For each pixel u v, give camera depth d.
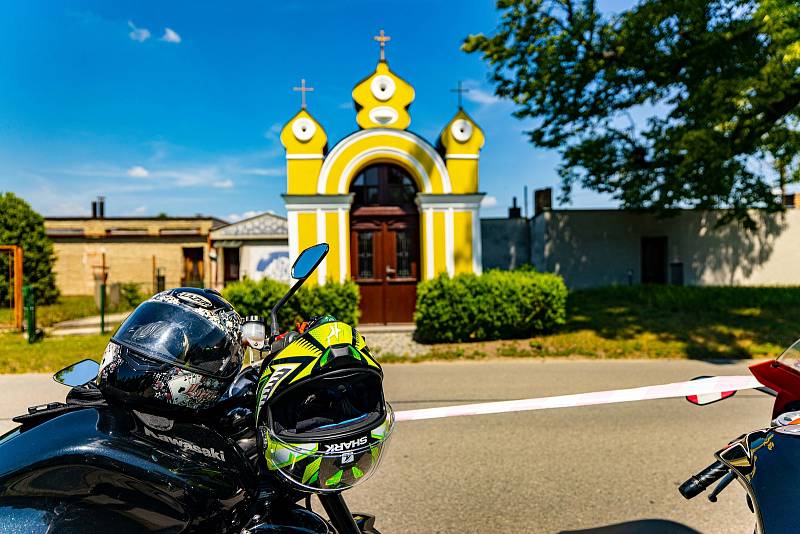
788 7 9.05
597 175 15.26
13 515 1.39
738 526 3.21
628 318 11.62
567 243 18.67
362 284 12.27
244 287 10.10
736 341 9.21
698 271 18.73
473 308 9.82
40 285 18.67
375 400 1.56
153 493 1.48
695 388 2.31
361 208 12.31
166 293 1.76
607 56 12.35
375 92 12.13
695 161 11.74
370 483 3.88
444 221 11.79
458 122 11.98
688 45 11.68
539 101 13.24
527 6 11.92
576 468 4.11
